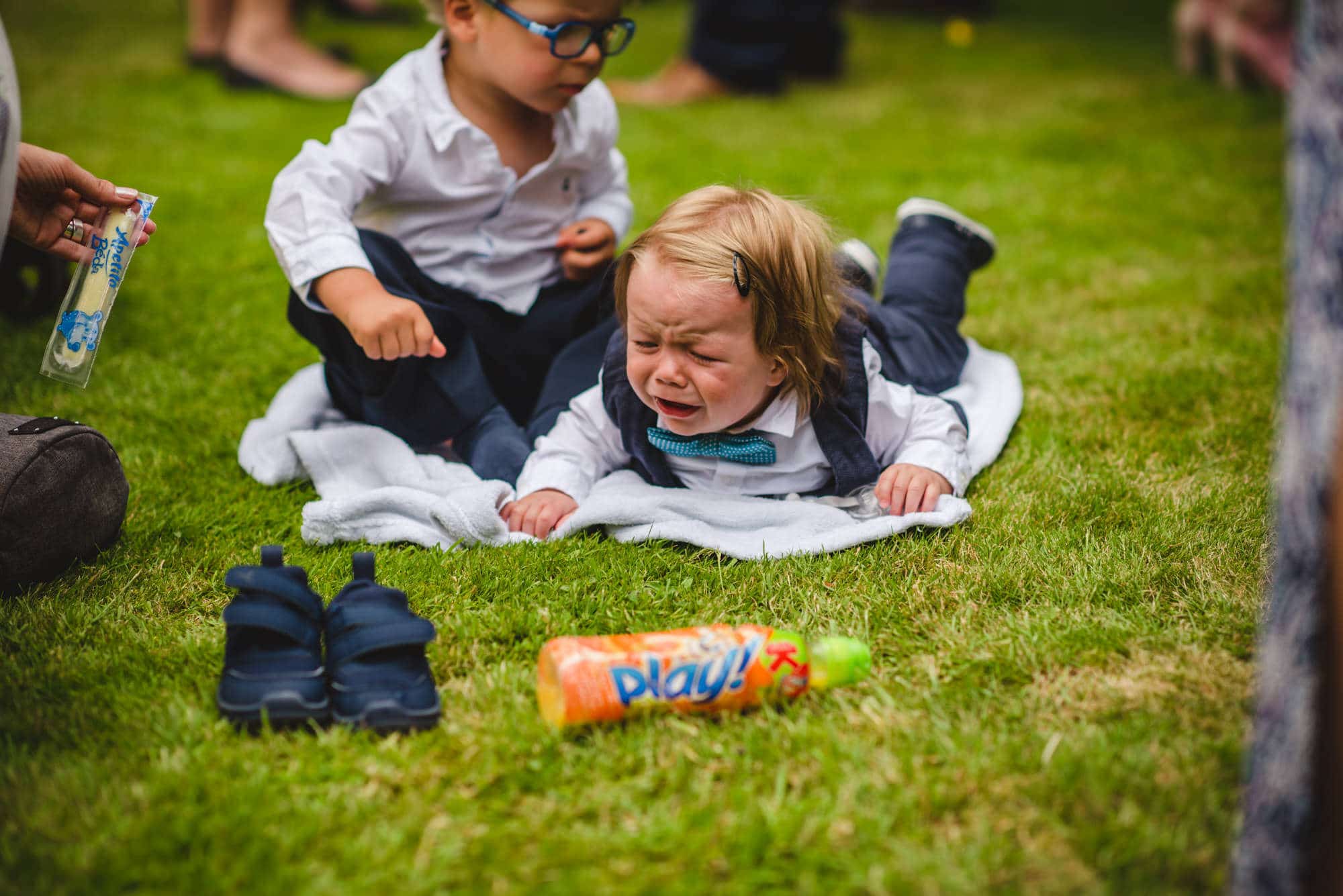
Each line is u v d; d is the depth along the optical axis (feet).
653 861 4.88
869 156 18.11
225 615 5.77
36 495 6.69
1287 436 4.09
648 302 6.98
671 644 5.88
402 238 8.86
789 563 7.27
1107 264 13.35
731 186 7.51
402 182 8.60
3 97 5.38
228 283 12.53
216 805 5.13
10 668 6.12
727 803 5.21
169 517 7.83
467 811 5.16
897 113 21.09
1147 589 6.87
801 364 7.34
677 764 5.44
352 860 4.84
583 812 5.16
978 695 5.94
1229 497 7.95
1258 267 13.07
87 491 7.07
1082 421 9.37
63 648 6.31
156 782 5.25
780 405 7.60
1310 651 3.99
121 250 6.99
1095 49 26.73
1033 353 10.87
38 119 18.48
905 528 7.50
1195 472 8.45
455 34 8.41
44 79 21.16
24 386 9.77
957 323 9.68
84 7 28.07
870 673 6.16
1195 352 10.71
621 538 7.58
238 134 18.26
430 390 8.55
